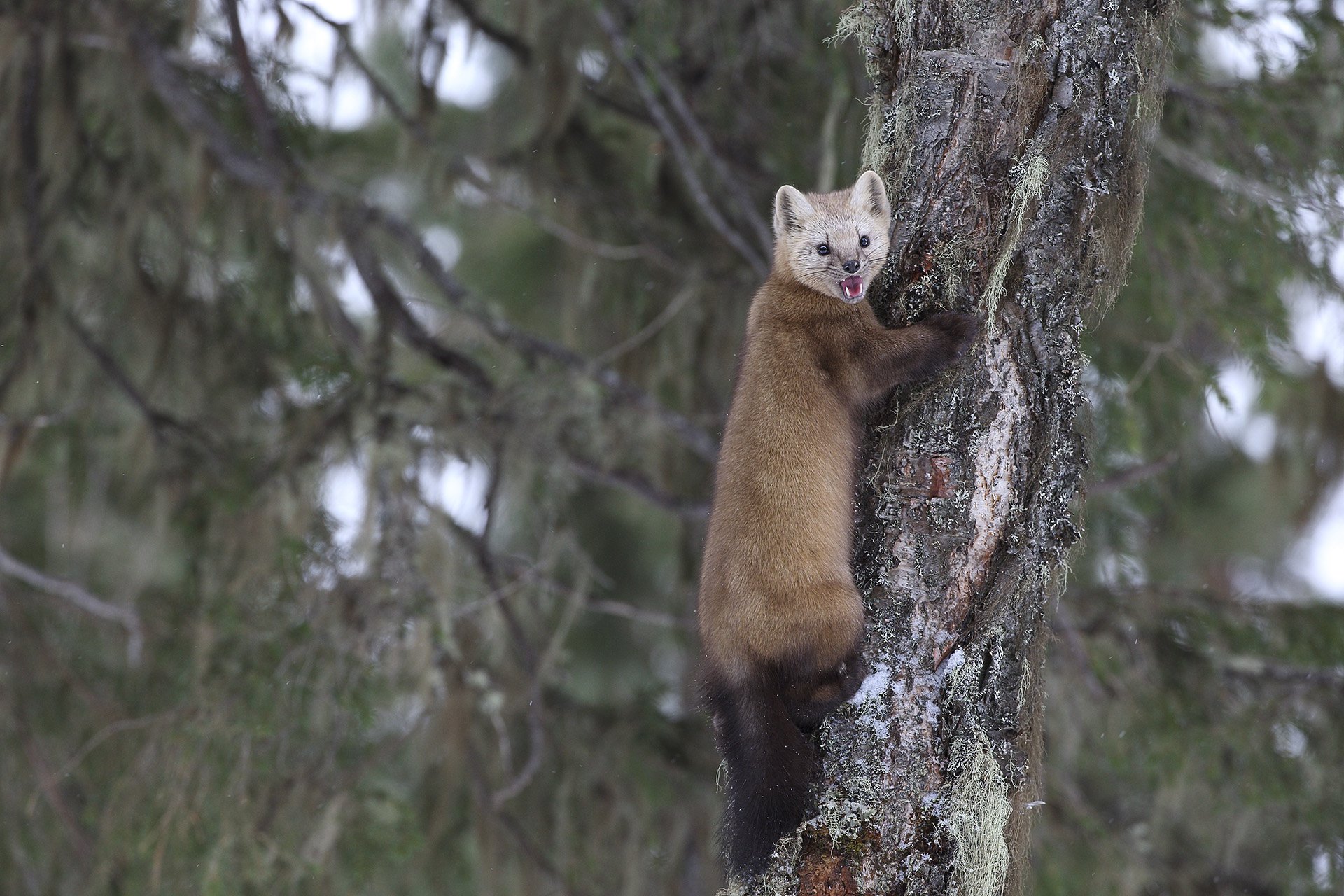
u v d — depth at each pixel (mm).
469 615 11938
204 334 12945
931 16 6074
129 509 13547
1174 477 13062
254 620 10656
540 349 12523
